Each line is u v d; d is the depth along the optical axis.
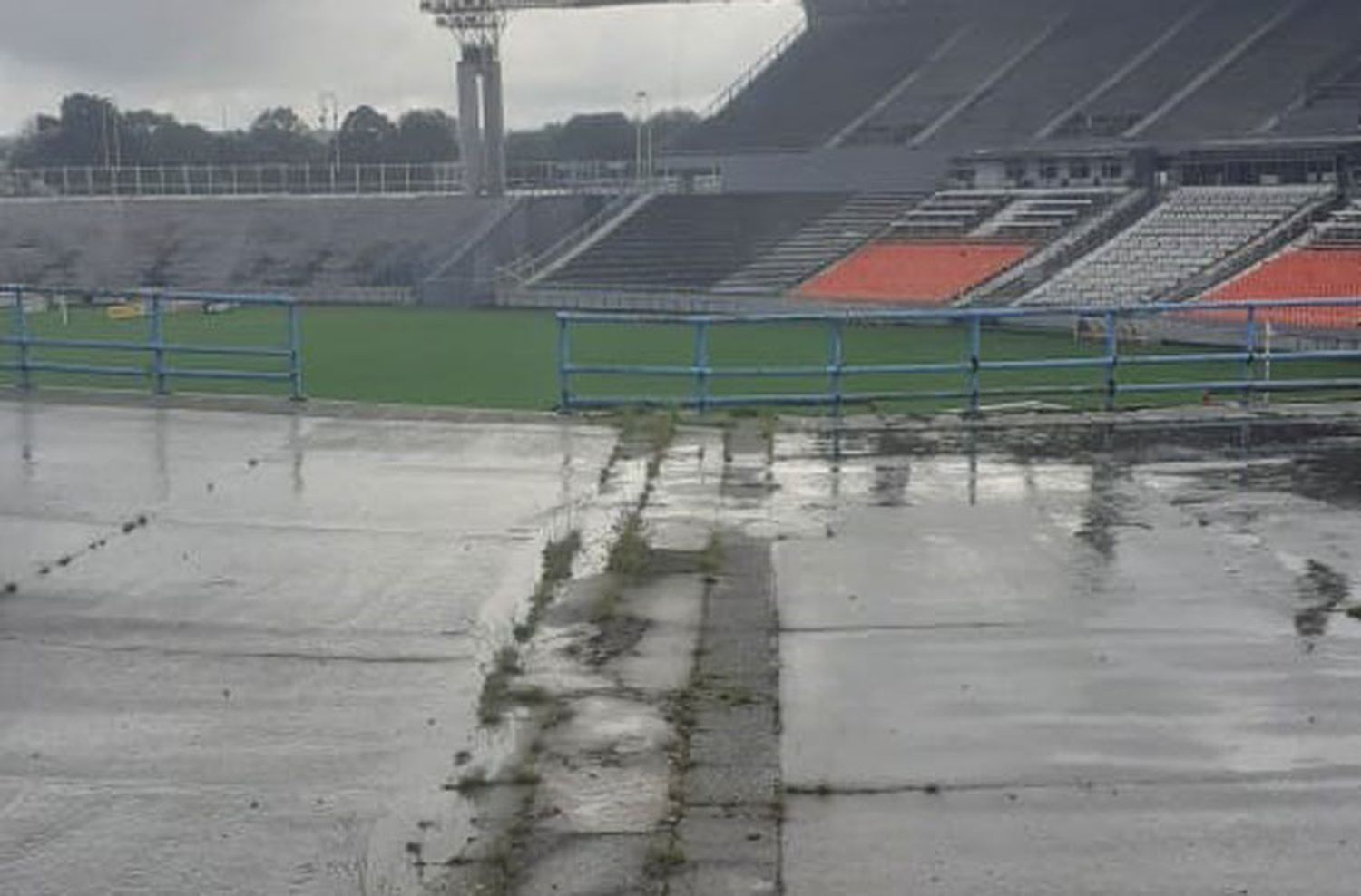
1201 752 7.24
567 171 90.56
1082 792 6.83
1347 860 6.17
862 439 15.09
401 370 41.03
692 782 6.99
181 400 17.31
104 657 8.80
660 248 68.44
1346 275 47.59
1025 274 55.56
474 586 10.12
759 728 7.60
